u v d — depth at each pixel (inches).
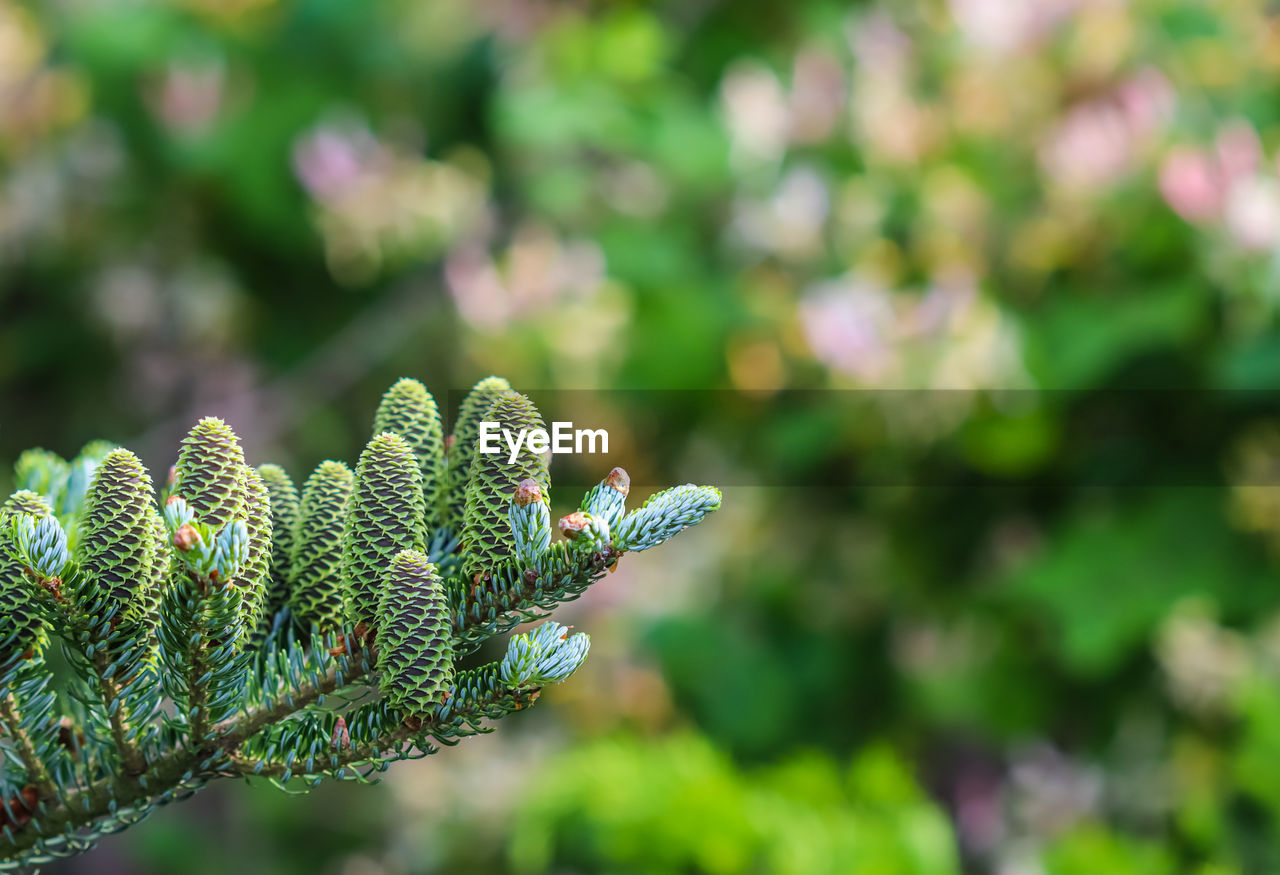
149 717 46.8
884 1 146.0
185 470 45.7
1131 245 116.1
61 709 48.6
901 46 141.3
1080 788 119.6
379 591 46.3
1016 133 134.0
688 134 138.6
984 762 137.7
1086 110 128.5
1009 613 125.1
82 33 169.0
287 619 48.1
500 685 45.8
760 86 145.0
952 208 131.3
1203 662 114.0
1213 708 114.0
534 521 46.2
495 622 46.8
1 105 175.5
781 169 142.5
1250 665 108.2
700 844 82.1
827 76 142.3
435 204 170.4
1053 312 120.0
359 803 178.5
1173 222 111.3
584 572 46.3
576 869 105.3
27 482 50.3
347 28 170.7
